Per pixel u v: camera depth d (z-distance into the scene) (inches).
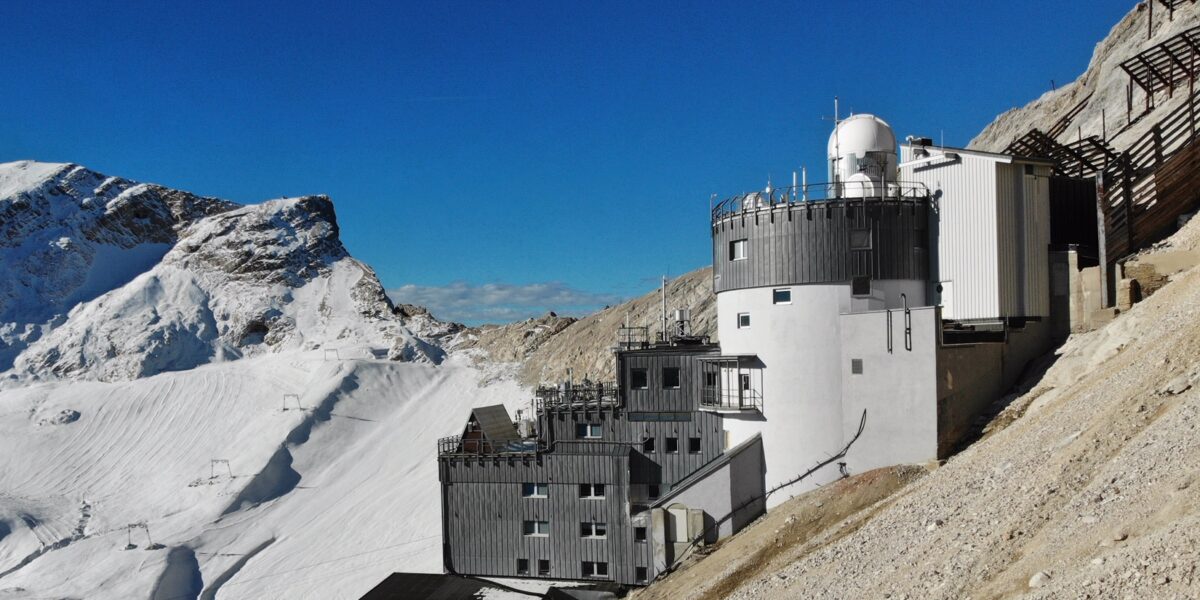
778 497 1606.8
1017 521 805.9
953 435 1417.3
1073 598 601.3
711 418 1813.5
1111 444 838.5
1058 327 1546.5
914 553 893.2
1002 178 1530.5
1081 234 1606.8
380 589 1492.4
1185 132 1673.2
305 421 4057.6
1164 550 590.9
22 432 4404.5
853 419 1498.5
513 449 1920.5
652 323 3747.5
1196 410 778.2
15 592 2807.6
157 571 2795.3
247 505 3412.9
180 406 4566.9
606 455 1808.6
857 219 1587.1
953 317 1582.2
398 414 4183.1
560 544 1827.0
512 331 4936.0
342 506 3186.5
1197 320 996.6
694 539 1660.9
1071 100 3006.9
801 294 1604.3
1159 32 2519.7
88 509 3577.8
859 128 1732.3
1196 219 1525.6
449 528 1916.8
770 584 1080.2
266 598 2544.3
